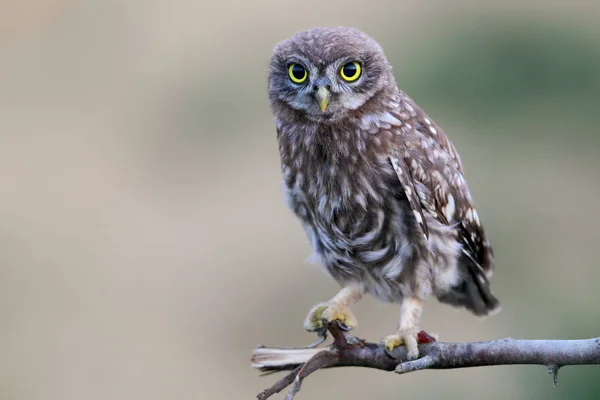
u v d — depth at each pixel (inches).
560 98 474.3
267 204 621.0
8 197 663.1
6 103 730.8
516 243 477.7
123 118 700.7
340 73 366.6
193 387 564.4
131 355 578.6
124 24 734.5
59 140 700.7
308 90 366.3
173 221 634.2
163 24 723.4
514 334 464.1
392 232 372.5
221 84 658.2
